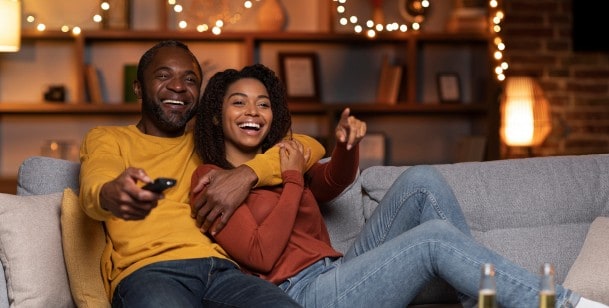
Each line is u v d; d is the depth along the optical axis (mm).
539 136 6016
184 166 2811
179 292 2471
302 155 2820
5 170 5887
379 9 6070
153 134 2898
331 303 2600
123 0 5844
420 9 6133
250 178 2674
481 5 6051
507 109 6035
